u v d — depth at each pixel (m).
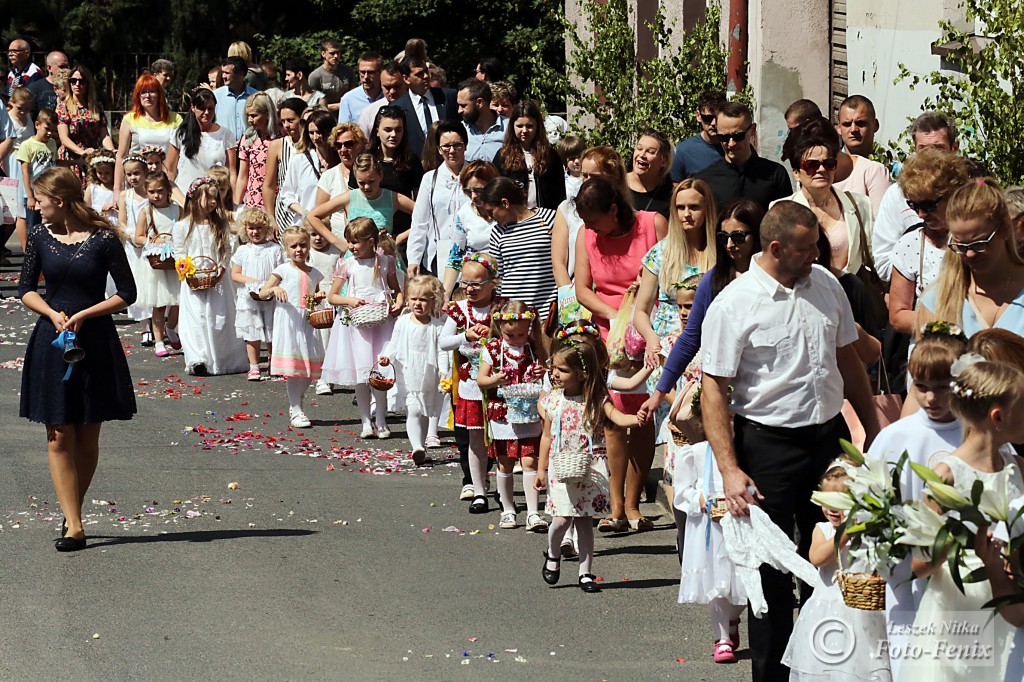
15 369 23.20
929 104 15.73
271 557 13.77
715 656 11.13
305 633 11.69
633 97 26.30
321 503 15.90
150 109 27.52
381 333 19.36
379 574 13.29
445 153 19.59
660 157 15.55
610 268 14.76
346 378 19.36
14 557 13.70
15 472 17.05
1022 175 14.43
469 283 15.53
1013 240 10.09
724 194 15.44
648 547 14.24
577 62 26.73
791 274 9.91
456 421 15.70
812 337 9.95
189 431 19.48
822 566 9.62
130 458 17.91
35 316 28.03
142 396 21.75
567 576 13.31
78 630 11.70
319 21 53.38
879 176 15.23
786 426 9.98
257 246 23.05
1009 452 8.71
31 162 30.98
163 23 52.56
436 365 17.67
